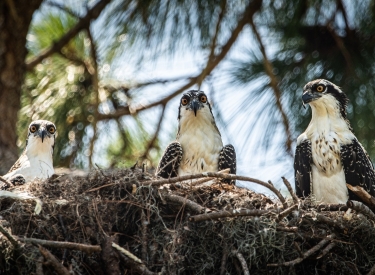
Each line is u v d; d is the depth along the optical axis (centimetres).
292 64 1628
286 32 1628
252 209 1184
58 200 1194
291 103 1608
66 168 1592
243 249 1161
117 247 1148
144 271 1144
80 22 1628
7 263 1134
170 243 1167
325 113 1377
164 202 1203
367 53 1599
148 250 1180
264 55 1587
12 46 1547
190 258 1181
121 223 1208
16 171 1432
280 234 1167
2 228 1100
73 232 1176
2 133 1505
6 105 1520
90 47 1605
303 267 1195
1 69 1529
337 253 1197
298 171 1380
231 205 1212
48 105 1650
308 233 1177
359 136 1584
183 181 1254
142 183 1212
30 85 1678
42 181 1248
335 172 1352
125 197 1208
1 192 1197
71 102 1658
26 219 1173
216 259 1180
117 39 1628
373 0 1599
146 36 1625
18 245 1110
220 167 1430
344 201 1347
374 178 1369
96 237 1172
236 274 1174
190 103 1446
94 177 1228
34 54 1681
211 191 1237
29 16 1571
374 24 1599
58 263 1105
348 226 1186
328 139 1358
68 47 1692
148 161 1672
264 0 1633
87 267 1159
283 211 1159
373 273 1170
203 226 1180
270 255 1173
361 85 1584
